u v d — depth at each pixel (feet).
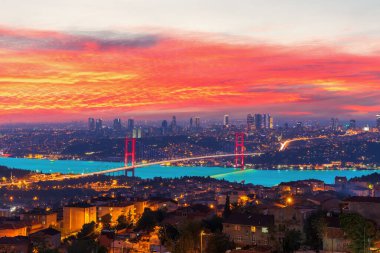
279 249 508.53
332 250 498.69
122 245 654.94
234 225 592.19
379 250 453.17
